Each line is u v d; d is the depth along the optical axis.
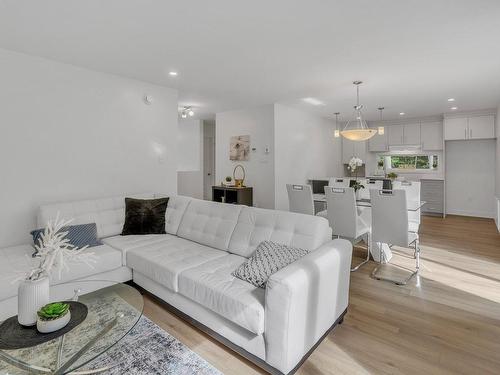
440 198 6.71
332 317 2.08
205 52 2.95
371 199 3.15
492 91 4.54
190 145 7.61
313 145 6.63
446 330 2.17
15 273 2.14
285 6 2.11
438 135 6.84
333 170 7.59
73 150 3.31
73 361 1.36
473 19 2.29
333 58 3.10
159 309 2.45
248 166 5.86
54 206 2.94
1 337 1.39
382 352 1.91
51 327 1.42
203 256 2.50
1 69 2.80
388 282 3.04
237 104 5.46
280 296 1.57
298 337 1.67
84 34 2.54
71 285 2.10
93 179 3.49
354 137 4.71
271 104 5.43
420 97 4.94
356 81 3.99
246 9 2.15
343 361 1.82
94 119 3.48
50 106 3.12
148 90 4.02
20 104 2.92
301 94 4.70
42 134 3.07
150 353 1.90
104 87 3.56
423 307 2.51
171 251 2.64
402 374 1.71
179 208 3.35
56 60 3.14
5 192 2.85
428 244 4.43
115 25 2.38
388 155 7.74
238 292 1.81
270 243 2.29
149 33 2.53
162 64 3.30
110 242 2.92
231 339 1.85
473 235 4.96
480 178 6.60
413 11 2.17
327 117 7.04
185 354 1.89
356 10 2.16
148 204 3.33
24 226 2.98
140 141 3.95
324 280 1.90
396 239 3.10
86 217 3.06
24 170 2.96
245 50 2.90
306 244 2.27
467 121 6.30
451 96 4.88
